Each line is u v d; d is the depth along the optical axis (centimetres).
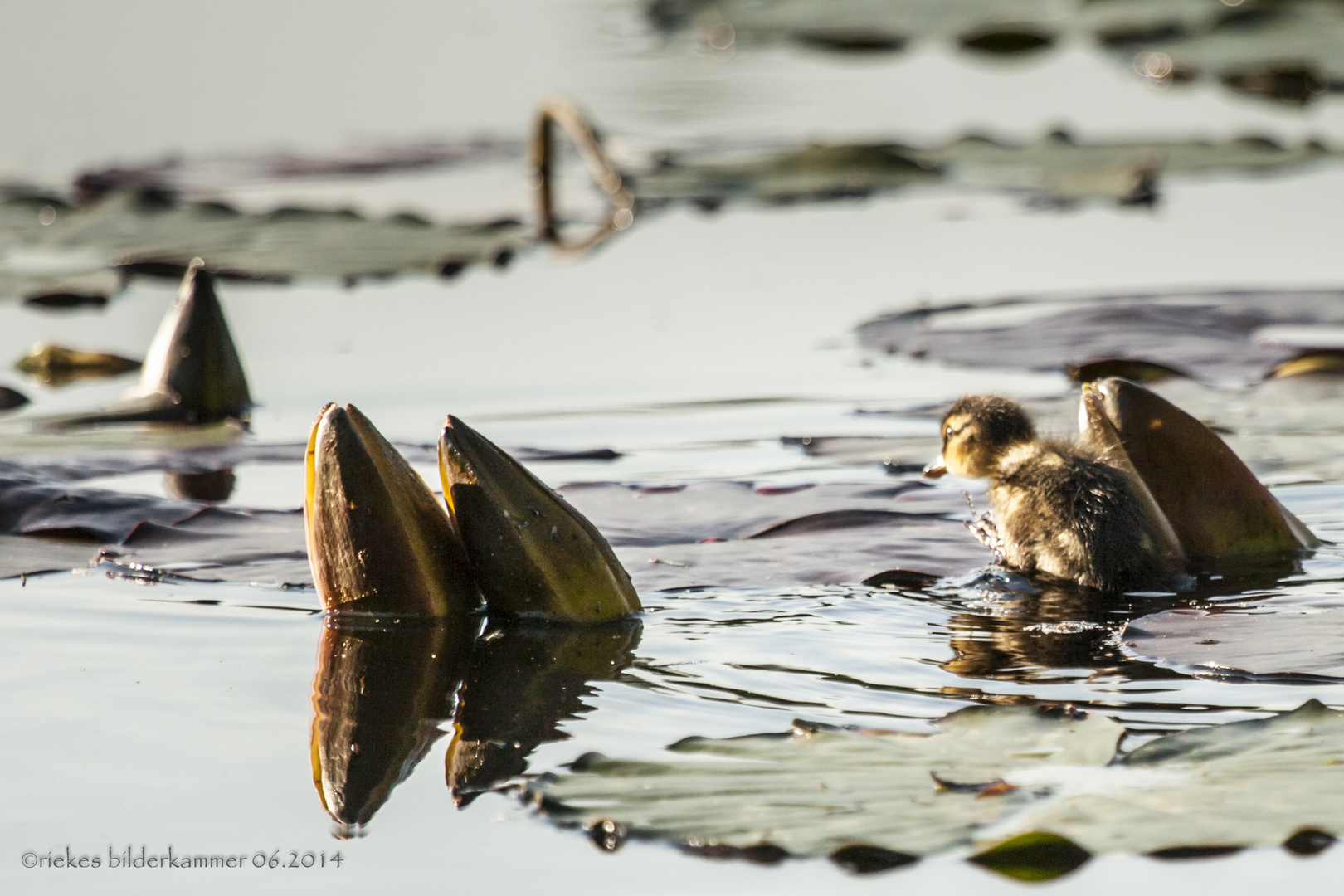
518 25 3897
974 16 3666
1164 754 617
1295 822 555
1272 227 2139
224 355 1427
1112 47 3409
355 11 4038
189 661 780
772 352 1616
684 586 897
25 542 1002
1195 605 848
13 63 3312
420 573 842
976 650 782
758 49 3688
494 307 1862
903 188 2409
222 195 2469
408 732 687
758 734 664
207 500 1124
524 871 561
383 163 2575
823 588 894
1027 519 951
